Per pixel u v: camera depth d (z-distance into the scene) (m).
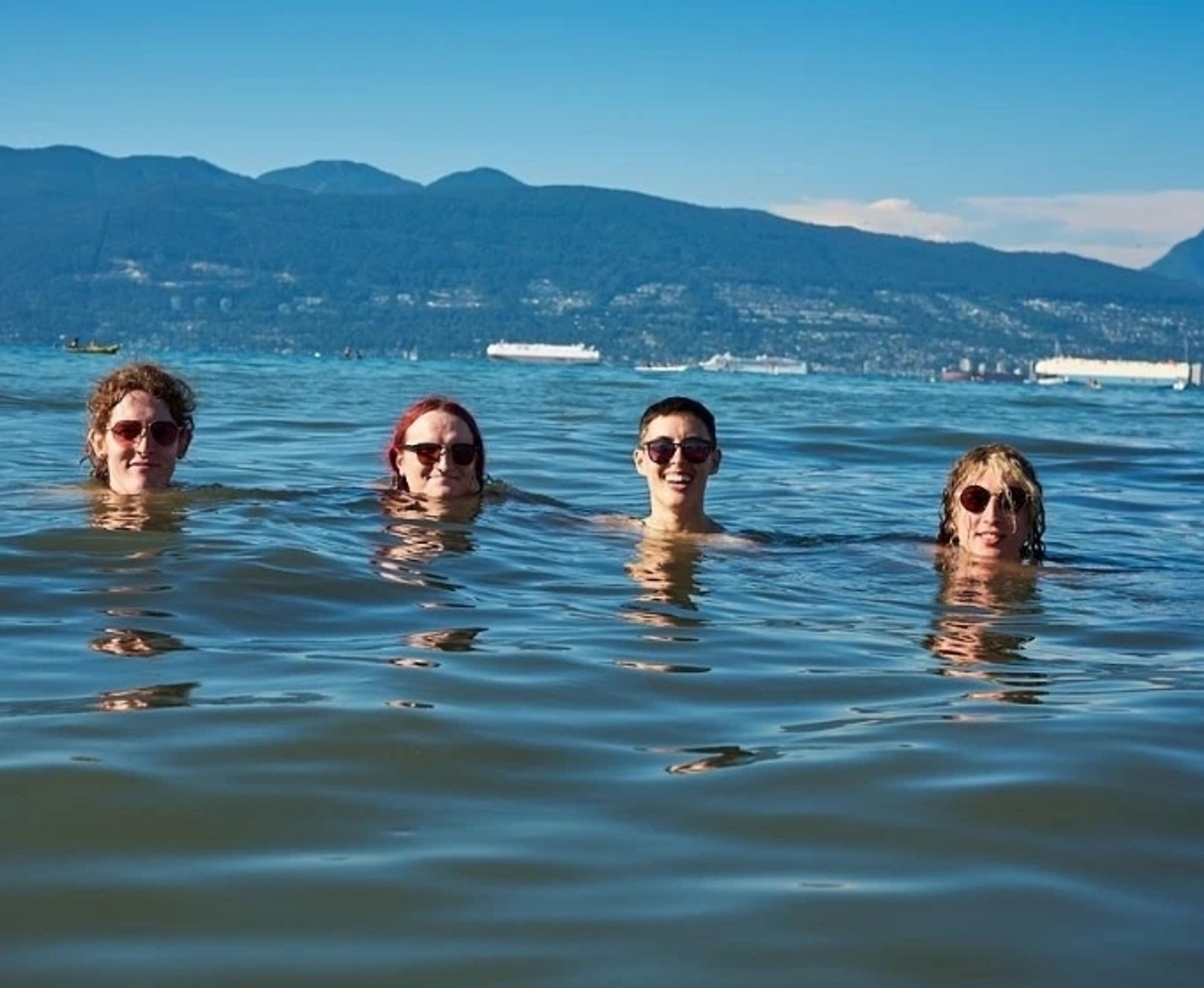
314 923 3.20
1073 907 3.35
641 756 4.49
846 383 65.75
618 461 14.14
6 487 9.95
